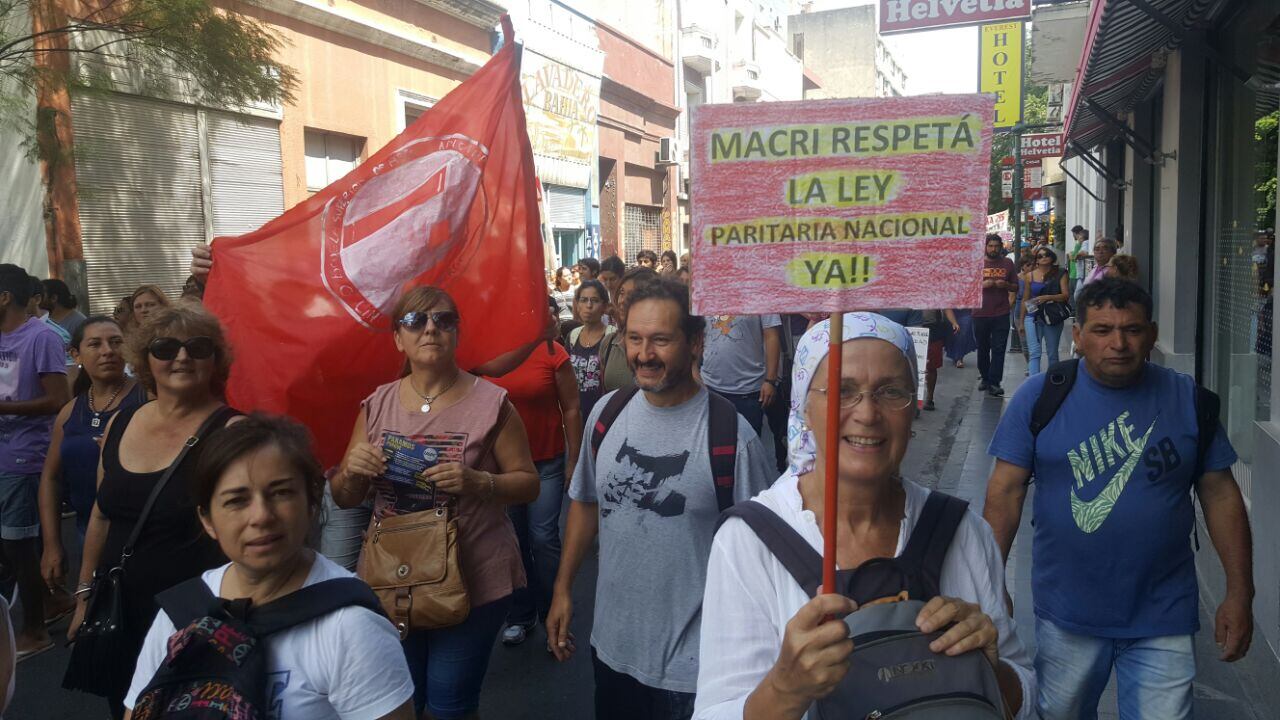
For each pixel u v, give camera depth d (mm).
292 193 14953
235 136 13797
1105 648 3029
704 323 3049
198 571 3059
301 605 2086
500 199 4465
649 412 3061
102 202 11688
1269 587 3959
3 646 2215
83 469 4359
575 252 25359
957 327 11461
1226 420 6652
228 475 2111
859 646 1634
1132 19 6273
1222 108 6832
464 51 19688
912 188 1727
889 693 1585
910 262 1732
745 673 1771
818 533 1820
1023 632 4871
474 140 4406
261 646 2051
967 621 1655
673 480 2924
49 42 10016
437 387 3459
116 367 4418
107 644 3006
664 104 32094
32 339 5207
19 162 10711
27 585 5172
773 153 1746
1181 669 2945
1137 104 10398
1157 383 2980
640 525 2953
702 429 2965
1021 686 1814
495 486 3312
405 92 17828
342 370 4180
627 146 29656
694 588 2902
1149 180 10742
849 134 1730
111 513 3119
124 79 11711
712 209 1756
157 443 3127
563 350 5207
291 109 14820
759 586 1805
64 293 7535
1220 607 2971
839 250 1737
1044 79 11672
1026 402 3090
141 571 3025
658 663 2900
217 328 3248
